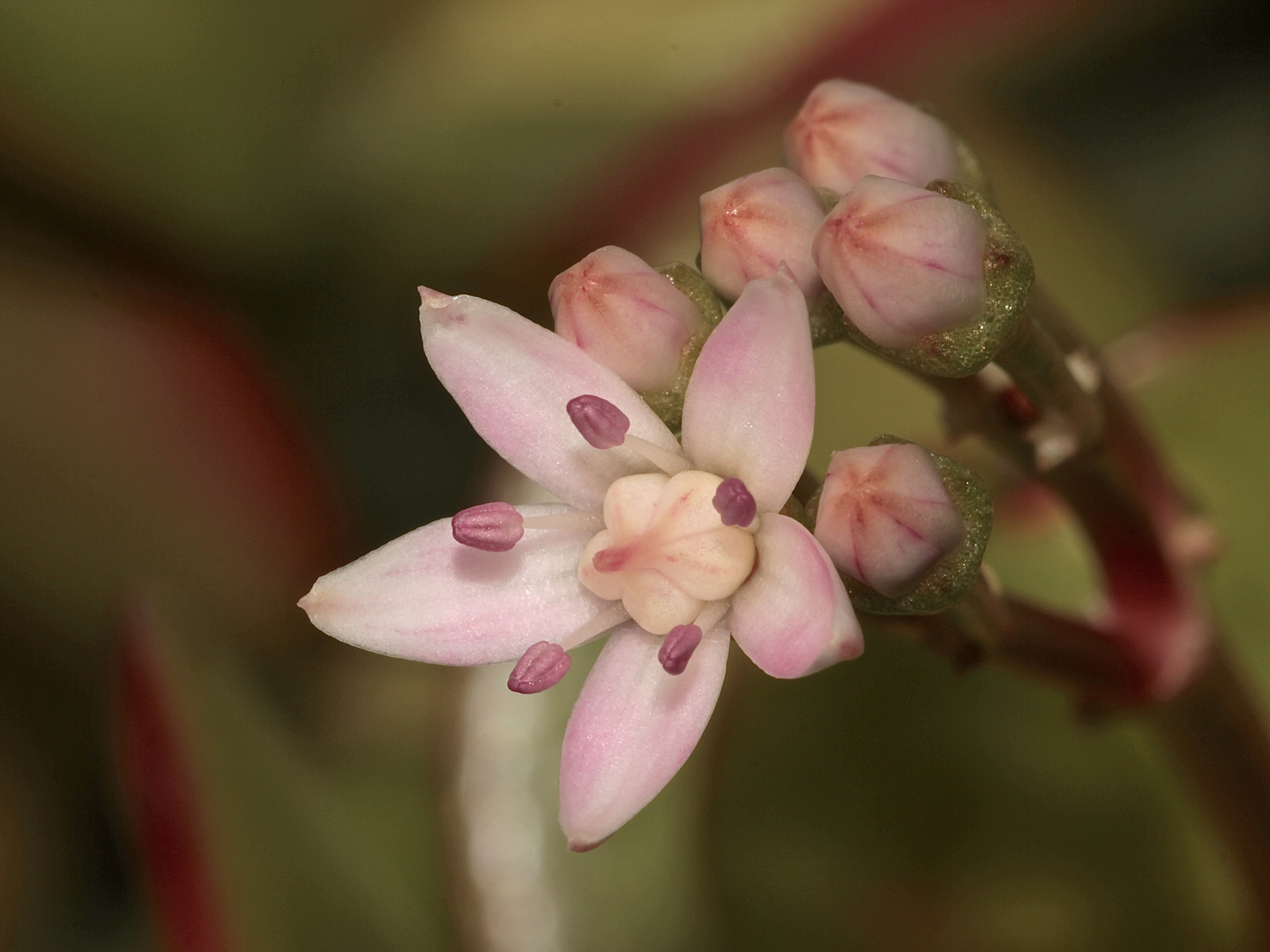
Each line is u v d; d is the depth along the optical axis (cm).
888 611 8
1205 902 10
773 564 8
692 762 10
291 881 9
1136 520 9
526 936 10
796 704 10
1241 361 10
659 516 8
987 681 10
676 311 8
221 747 9
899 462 8
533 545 8
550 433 8
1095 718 9
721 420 8
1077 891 10
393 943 10
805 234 8
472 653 8
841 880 10
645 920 10
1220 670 9
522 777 10
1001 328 8
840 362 10
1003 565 10
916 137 8
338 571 8
